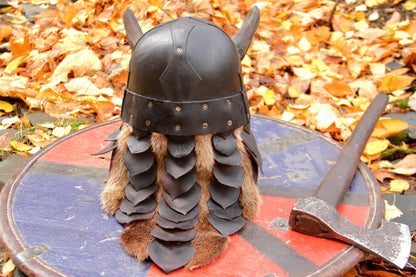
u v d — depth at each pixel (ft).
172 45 3.48
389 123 6.73
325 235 3.96
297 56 8.95
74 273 3.48
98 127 5.98
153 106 3.60
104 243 3.84
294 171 5.21
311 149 5.69
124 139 4.00
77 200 4.44
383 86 8.06
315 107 7.47
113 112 7.16
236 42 4.08
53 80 7.78
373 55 9.25
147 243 3.72
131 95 3.78
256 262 3.67
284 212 4.42
